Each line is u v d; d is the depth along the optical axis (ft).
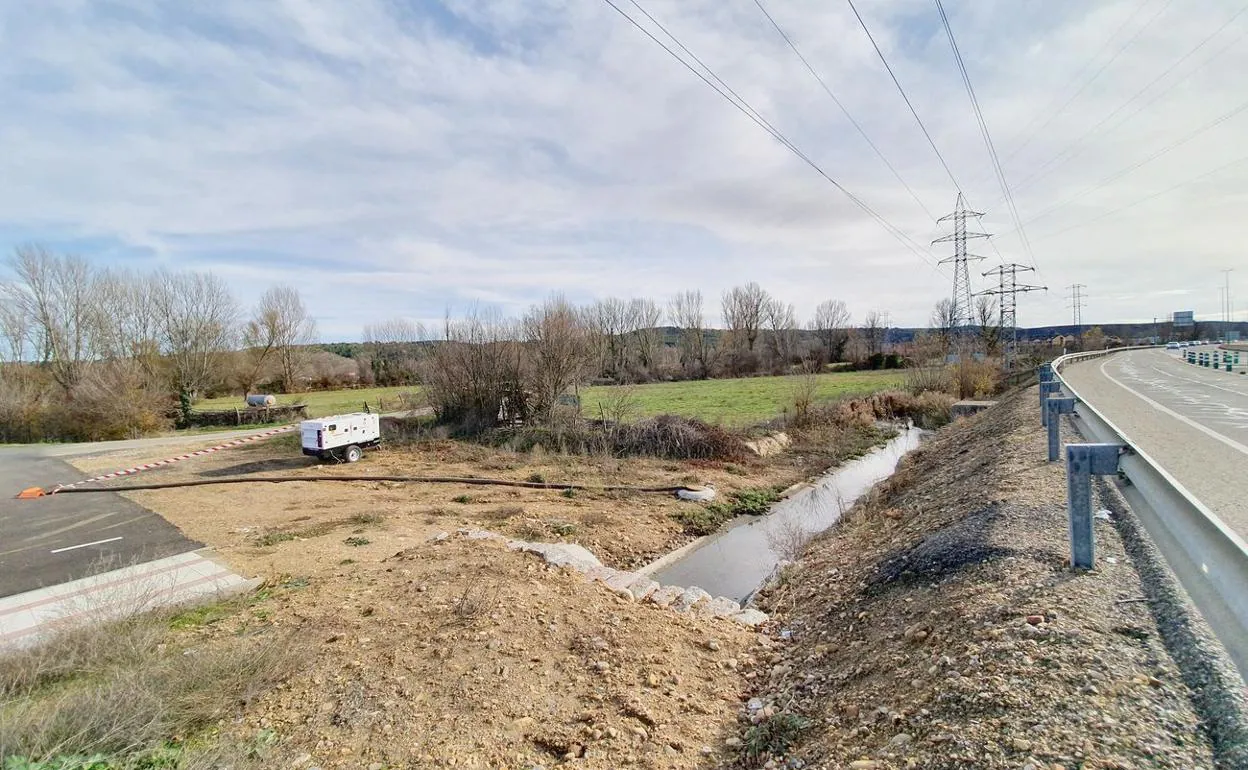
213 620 18.60
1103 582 13.07
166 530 31.76
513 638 16.08
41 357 101.65
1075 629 10.97
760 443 59.21
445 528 33.04
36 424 82.33
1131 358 144.66
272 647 15.19
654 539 34.55
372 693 13.56
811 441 64.23
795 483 48.49
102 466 55.47
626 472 50.67
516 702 13.21
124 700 12.15
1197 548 9.76
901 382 114.11
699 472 50.90
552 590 19.79
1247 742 7.30
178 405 97.50
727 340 199.72
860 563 22.68
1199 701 8.55
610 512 39.22
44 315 100.53
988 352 144.97
